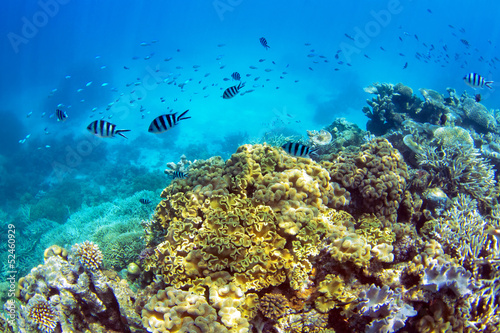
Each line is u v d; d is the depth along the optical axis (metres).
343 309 3.44
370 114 10.81
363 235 4.24
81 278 3.87
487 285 3.93
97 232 7.66
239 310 3.22
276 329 3.36
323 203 4.56
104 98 43.28
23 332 4.02
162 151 26.81
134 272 5.26
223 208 4.05
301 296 3.50
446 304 3.30
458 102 11.14
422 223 5.61
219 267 3.34
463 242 4.41
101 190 19.89
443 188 6.43
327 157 6.27
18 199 21.45
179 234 3.78
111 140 29.69
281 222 3.66
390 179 4.96
